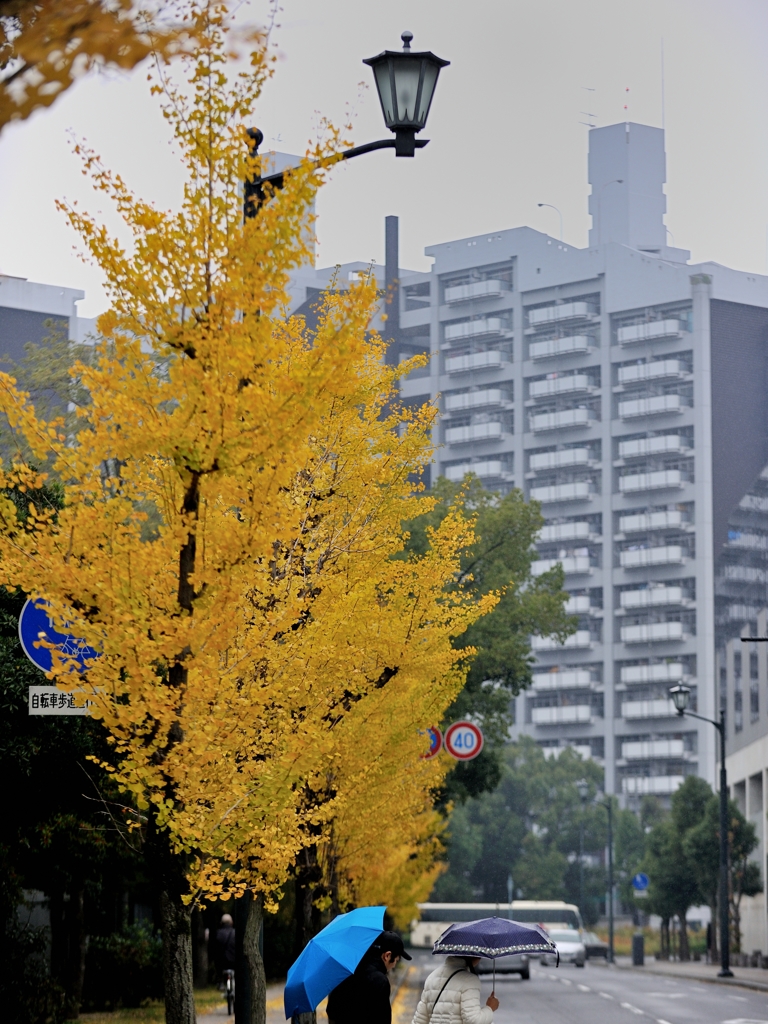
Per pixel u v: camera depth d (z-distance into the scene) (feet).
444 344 631.15
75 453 34.63
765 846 279.28
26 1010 72.54
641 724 552.41
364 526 48.39
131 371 34.65
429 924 285.84
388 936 38.81
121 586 34.12
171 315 34.35
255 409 32.71
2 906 73.31
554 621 159.94
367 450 49.19
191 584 34.35
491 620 154.30
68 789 61.62
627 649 564.71
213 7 18.16
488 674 158.61
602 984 175.01
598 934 426.51
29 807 62.69
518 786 484.74
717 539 570.05
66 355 126.21
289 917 127.44
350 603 45.21
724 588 568.00
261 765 37.58
